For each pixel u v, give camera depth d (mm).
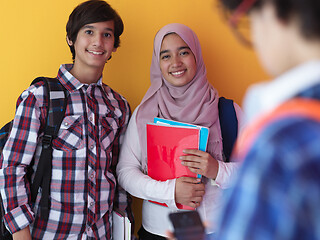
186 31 1553
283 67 430
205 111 1516
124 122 1562
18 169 1233
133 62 1846
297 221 340
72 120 1336
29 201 1265
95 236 1373
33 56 1779
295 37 403
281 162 359
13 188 1222
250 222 355
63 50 1796
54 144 1306
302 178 344
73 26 1412
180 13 1820
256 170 371
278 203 349
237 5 449
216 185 1453
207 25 1825
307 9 374
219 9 503
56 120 1309
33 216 1246
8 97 1782
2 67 1764
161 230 1436
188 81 1551
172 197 1371
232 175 1387
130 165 1539
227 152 1513
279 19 406
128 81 1854
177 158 1421
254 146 389
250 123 444
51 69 1797
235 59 1848
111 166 1574
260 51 454
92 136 1377
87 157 1356
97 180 1382
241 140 460
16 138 1242
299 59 410
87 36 1404
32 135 1258
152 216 1461
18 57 1770
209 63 1850
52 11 1771
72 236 1321
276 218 347
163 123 1446
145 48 1839
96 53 1412
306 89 384
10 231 1226
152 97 1634
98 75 1484
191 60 1538
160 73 1624
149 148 1473
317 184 340
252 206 360
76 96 1372
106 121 1456
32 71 1786
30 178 1342
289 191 347
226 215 388
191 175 1410
